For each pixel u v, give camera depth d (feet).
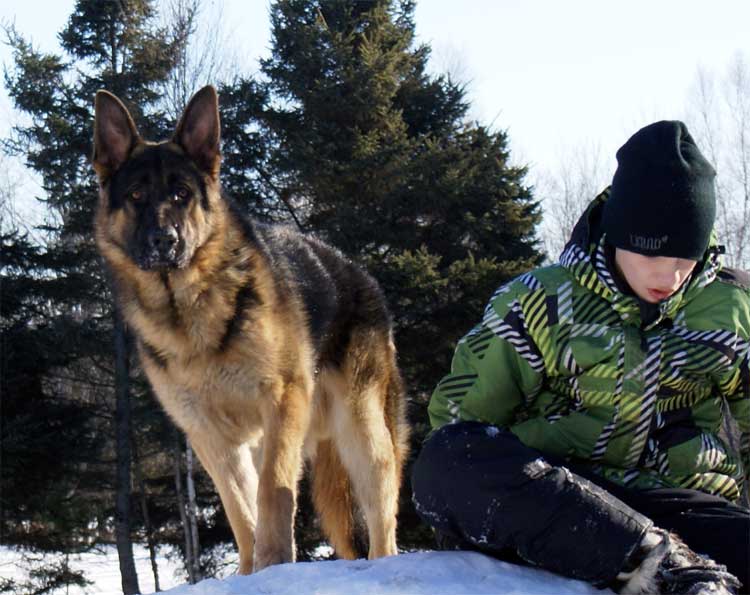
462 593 8.13
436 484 8.93
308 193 66.90
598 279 9.12
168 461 70.03
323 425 18.02
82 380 65.10
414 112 70.33
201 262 15.23
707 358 9.06
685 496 9.25
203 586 9.02
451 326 59.57
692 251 8.75
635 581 8.10
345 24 69.82
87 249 63.00
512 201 64.03
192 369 15.21
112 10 64.18
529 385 9.66
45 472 61.93
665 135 8.80
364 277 19.02
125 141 16.66
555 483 8.36
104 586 68.74
